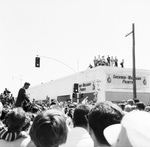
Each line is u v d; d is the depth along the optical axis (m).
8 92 18.84
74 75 34.97
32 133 1.91
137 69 31.77
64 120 1.92
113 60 32.00
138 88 31.52
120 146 1.24
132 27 22.28
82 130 2.81
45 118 1.88
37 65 23.59
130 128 1.15
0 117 5.61
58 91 40.00
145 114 1.21
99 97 28.52
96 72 29.70
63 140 1.90
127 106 6.19
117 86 30.05
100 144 1.96
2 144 2.78
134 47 22.19
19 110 2.90
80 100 30.11
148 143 1.09
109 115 1.93
